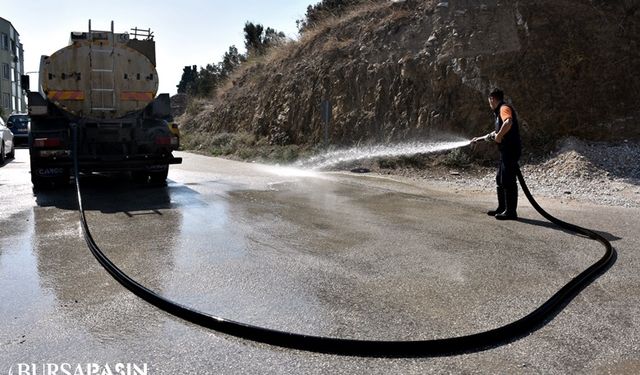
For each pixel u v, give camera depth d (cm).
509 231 691
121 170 1029
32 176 1011
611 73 1310
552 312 417
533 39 1366
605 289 470
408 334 373
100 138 1038
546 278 497
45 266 527
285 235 659
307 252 581
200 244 611
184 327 386
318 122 1783
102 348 353
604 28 1352
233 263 538
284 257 561
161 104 1110
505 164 760
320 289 463
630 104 1287
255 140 2020
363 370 326
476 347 357
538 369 327
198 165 1589
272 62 2295
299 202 906
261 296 445
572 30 1355
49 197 949
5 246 602
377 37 1748
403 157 1409
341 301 435
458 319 400
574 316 410
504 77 1361
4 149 1605
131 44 1201
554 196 987
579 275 492
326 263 539
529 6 1397
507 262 547
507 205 767
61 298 441
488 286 473
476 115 1388
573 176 1137
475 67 1414
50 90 1021
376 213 814
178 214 789
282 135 1898
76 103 1039
